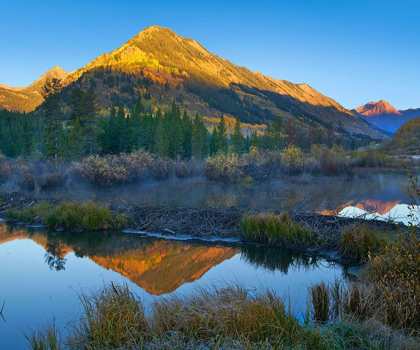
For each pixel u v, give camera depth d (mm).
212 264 7812
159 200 16328
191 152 45844
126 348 3615
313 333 3695
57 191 20078
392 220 9297
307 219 9898
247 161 30562
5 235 10492
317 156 32500
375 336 3674
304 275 6984
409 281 4406
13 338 4516
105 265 7789
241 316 3930
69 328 4664
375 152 38562
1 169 23797
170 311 4211
